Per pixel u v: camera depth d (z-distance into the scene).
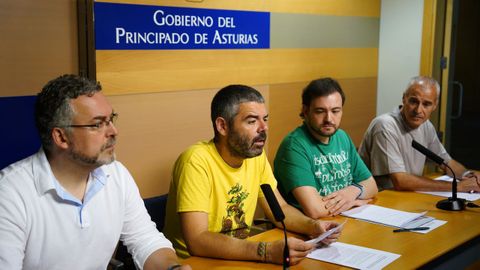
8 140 2.44
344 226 2.27
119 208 1.78
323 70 4.08
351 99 4.39
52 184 1.58
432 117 5.04
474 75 10.70
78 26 2.63
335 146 2.71
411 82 3.09
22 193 1.55
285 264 1.74
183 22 3.07
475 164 6.54
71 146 1.55
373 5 4.48
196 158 2.10
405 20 4.73
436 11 4.74
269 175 2.35
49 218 1.59
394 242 2.07
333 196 2.53
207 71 3.24
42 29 2.51
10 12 2.39
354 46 4.34
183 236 2.02
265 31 3.58
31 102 2.50
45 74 2.54
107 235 1.73
